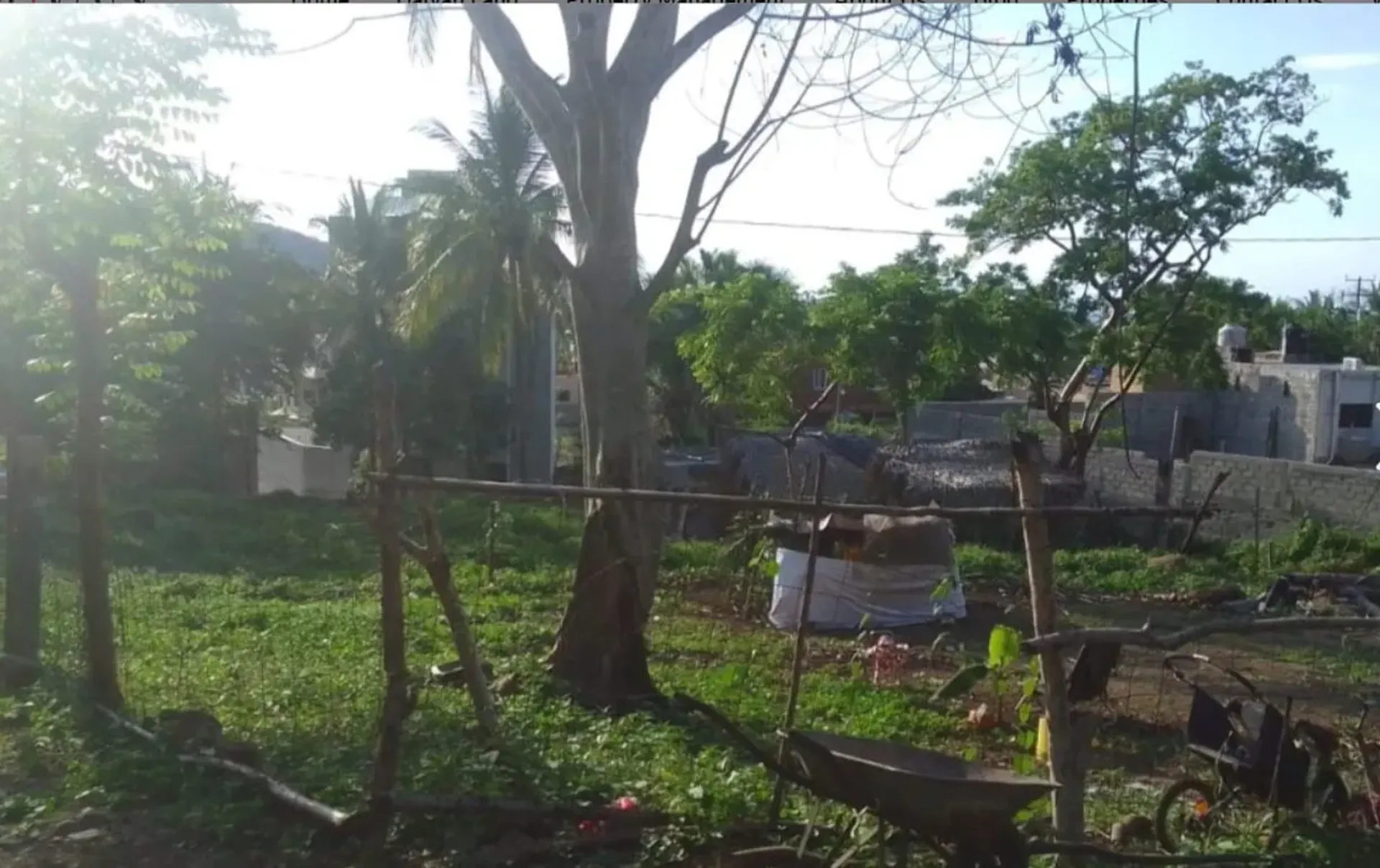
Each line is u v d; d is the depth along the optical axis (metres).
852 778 5.14
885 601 17.44
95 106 8.57
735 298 31.19
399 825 6.38
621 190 11.23
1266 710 7.58
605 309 11.19
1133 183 10.05
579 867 6.00
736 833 6.16
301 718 9.39
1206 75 25.06
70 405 10.05
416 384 32.47
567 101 11.18
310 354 32.72
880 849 5.18
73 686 9.05
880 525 18.08
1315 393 38.25
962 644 16.02
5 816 6.85
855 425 41.59
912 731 10.53
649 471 11.23
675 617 16.69
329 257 37.81
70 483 21.47
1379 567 22.27
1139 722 11.46
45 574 14.48
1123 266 25.58
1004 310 28.48
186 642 12.75
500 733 8.22
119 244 8.93
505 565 21.38
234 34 8.84
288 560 21.31
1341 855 6.46
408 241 29.05
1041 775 7.27
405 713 5.96
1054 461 30.98
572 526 26.16
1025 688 6.09
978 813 4.93
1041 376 29.77
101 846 6.39
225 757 7.70
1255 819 7.28
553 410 37.91
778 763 5.74
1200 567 23.42
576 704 10.30
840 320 29.75
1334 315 66.19
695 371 32.31
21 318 9.74
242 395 32.16
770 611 17.03
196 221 9.25
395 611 5.82
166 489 27.83
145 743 7.94
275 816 6.76
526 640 13.66
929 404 42.12
